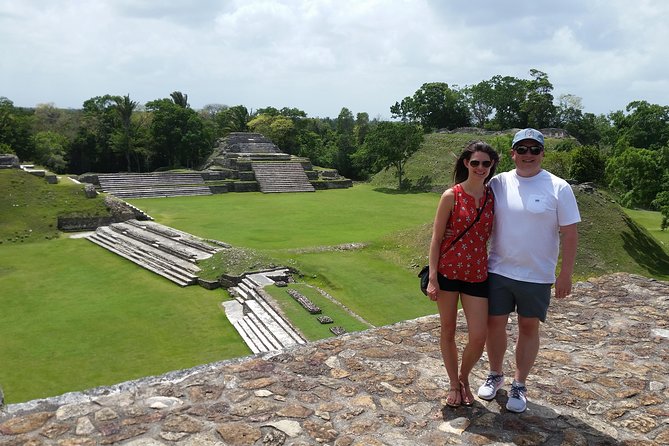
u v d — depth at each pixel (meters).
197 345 14.72
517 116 80.62
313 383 4.59
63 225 31.23
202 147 67.00
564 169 39.84
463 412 4.14
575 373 4.82
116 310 17.50
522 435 3.83
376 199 45.69
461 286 4.09
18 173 35.00
